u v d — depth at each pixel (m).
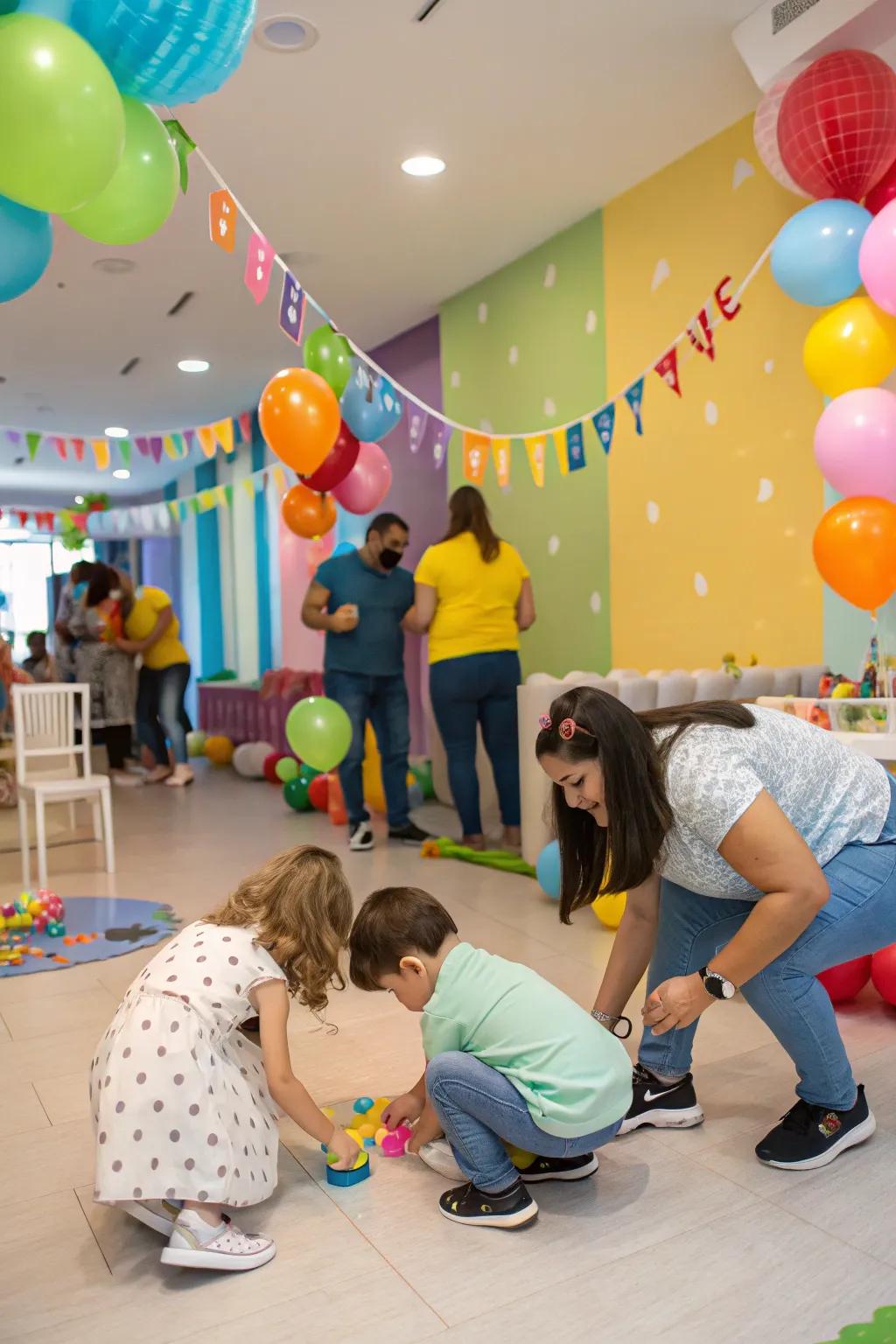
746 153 3.79
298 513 4.07
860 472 2.55
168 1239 1.63
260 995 1.65
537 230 4.78
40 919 3.32
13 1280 1.52
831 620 3.55
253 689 7.86
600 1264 1.51
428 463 6.07
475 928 3.18
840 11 2.89
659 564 4.33
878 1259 1.50
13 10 1.55
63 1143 1.94
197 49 1.62
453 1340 1.36
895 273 2.35
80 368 6.76
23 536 11.30
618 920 3.04
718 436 3.99
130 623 7.03
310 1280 1.50
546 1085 1.56
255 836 4.89
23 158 1.44
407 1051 2.29
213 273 5.08
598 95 3.61
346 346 3.34
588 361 4.67
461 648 4.19
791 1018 1.71
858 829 1.71
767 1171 1.76
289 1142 1.93
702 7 3.13
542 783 3.75
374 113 3.68
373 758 5.19
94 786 4.09
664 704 3.41
